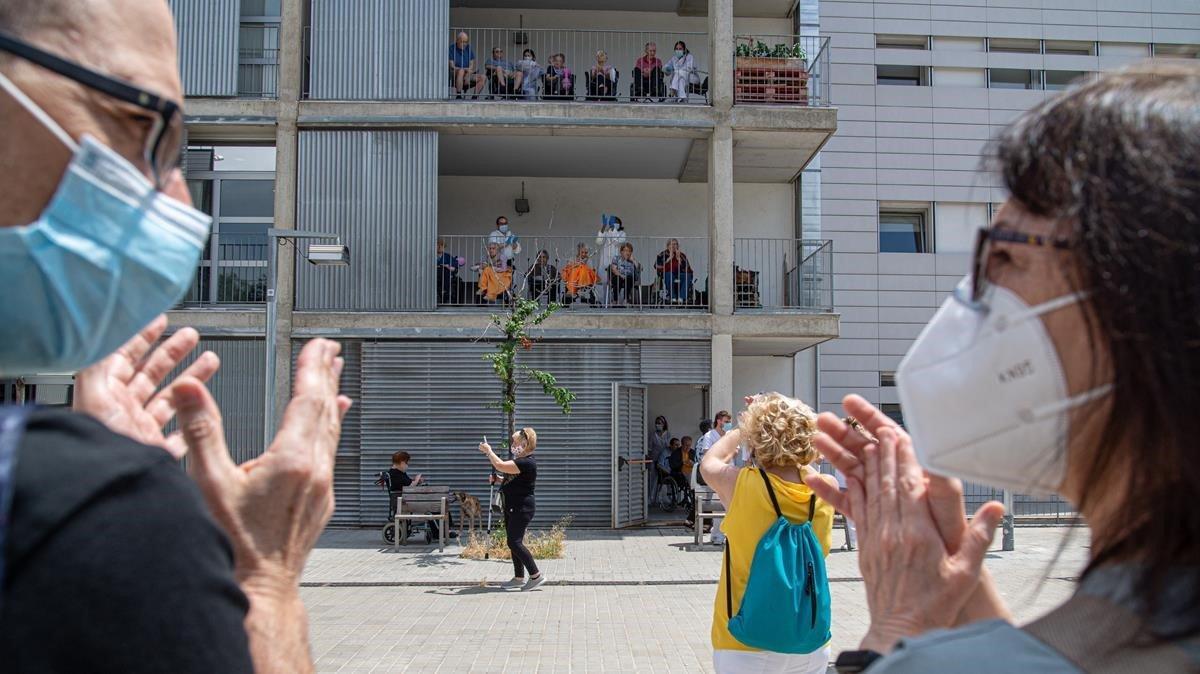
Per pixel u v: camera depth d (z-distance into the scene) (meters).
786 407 3.41
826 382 18.89
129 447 0.88
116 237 1.04
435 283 15.49
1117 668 0.79
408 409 15.40
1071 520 0.99
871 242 19.22
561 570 11.57
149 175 1.08
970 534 1.39
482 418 15.42
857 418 1.50
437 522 14.19
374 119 15.55
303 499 1.29
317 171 15.61
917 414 1.02
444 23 15.83
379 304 15.46
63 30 1.02
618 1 18.42
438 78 15.75
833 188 19.25
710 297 15.71
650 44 17.03
